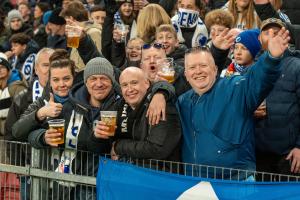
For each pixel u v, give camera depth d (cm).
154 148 655
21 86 985
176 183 623
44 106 741
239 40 730
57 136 698
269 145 714
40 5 1435
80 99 727
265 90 630
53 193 708
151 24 893
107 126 669
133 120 686
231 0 905
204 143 654
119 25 930
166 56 834
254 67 631
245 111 648
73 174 690
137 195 644
